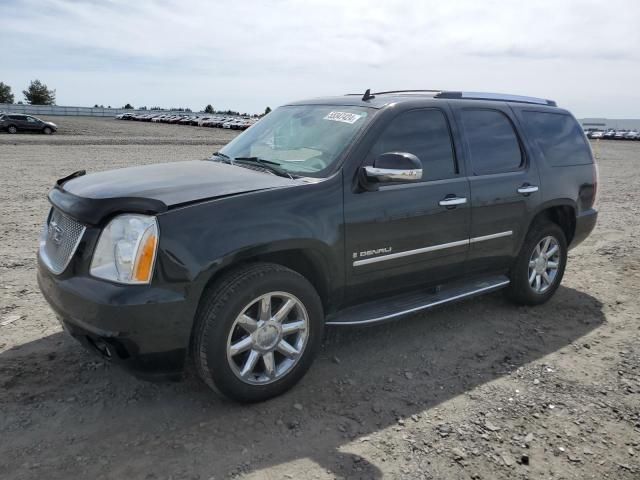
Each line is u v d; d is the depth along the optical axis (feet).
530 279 16.69
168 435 9.88
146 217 9.62
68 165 52.06
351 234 11.83
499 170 15.17
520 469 9.41
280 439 9.90
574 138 18.11
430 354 13.66
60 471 8.82
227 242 10.00
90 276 9.73
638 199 42.55
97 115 269.44
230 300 10.05
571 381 12.55
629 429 10.73
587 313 16.96
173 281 9.53
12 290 16.46
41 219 26.63
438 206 13.41
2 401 10.64
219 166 13.03
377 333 14.83
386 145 12.70
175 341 9.79
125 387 11.41
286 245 10.73
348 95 15.05
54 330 13.82
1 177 41.60
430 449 9.83
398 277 13.12
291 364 11.25
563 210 17.63
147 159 60.75
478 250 14.71
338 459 9.43
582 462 9.68
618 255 23.91
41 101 311.68
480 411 11.14
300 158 12.71
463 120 14.69
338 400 11.33
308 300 11.19
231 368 10.32
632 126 552.41
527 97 17.43
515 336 14.97
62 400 10.82
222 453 9.43
